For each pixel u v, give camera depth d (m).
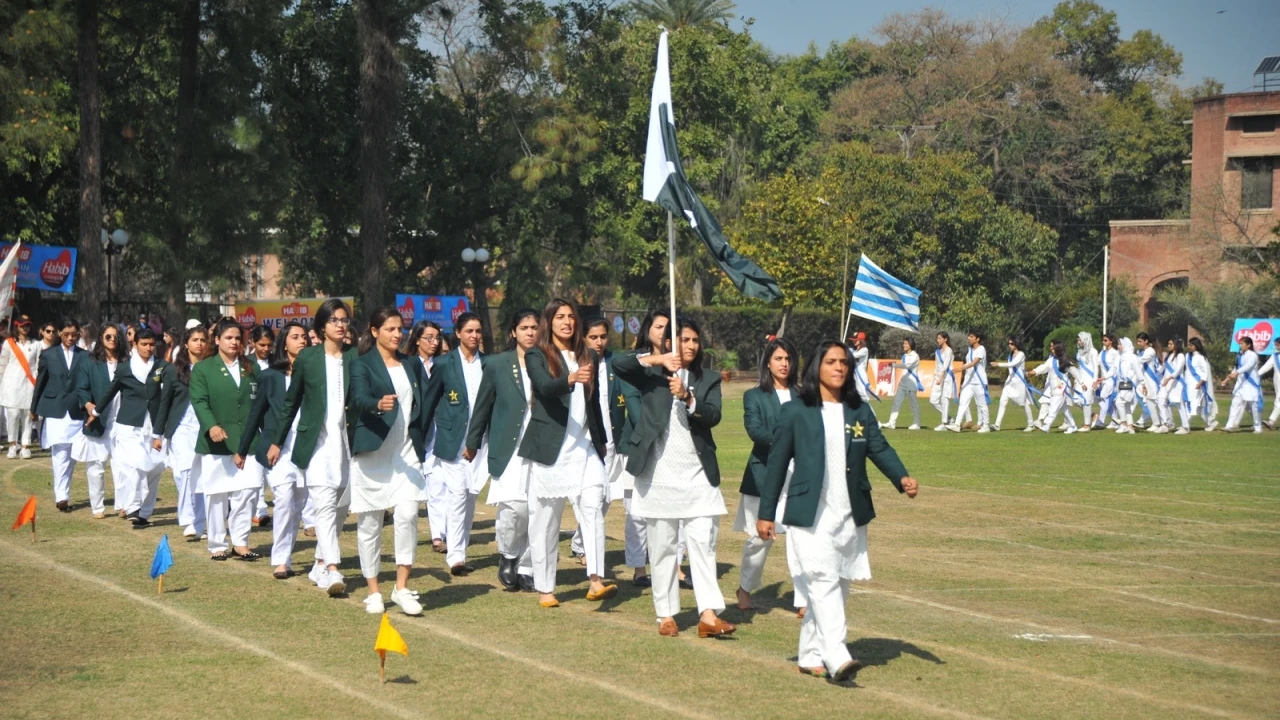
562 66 39.47
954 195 45.44
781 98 62.16
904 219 44.97
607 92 44.06
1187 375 24.66
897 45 61.50
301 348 10.04
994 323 45.62
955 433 24.62
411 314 33.62
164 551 8.98
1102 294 48.94
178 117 29.30
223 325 10.54
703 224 8.07
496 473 8.81
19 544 11.13
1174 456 19.42
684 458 7.68
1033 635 7.71
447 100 40.53
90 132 25.94
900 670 6.85
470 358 10.42
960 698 6.30
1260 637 7.68
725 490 15.03
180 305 29.17
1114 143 58.66
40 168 32.53
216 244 28.70
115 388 12.40
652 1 53.22
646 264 48.88
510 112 38.94
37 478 16.25
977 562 10.27
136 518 12.34
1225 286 42.41
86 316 25.97
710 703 6.20
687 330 7.87
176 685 6.53
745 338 53.75
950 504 13.73
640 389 7.73
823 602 6.56
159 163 32.59
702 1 52.94
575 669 6.88
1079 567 10.05
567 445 8.48
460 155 39.84
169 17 29.70
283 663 7.00
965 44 60.41
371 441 8.21
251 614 8.29
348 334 9.99
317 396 8.75
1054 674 6.78
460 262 41.22
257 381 10.66
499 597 8.96
